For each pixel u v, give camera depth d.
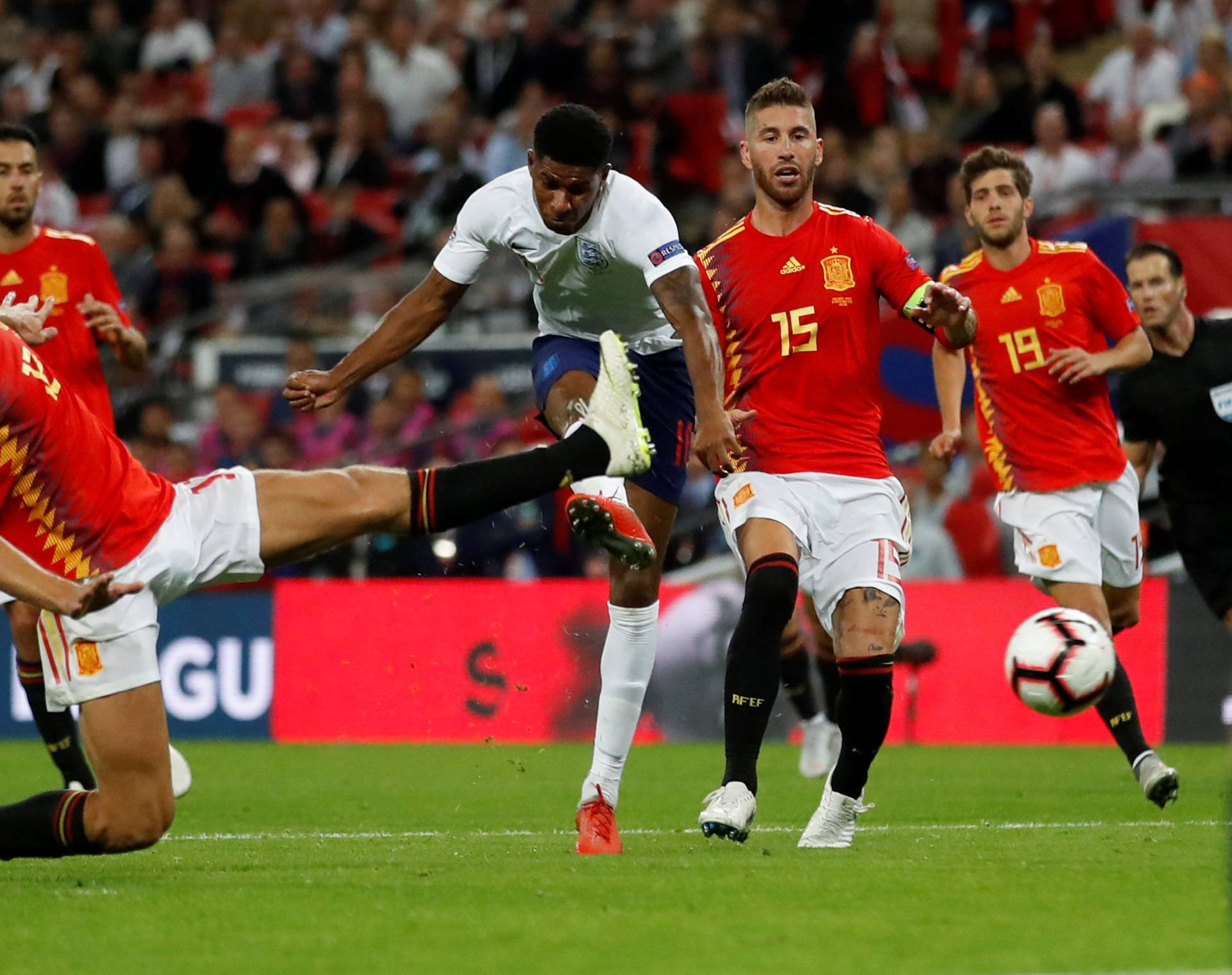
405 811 26.34
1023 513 26.36
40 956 13.13
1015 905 14.87
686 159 56.53
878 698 19.22
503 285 53.56
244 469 17.14
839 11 64.19
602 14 63.31
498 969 12.39
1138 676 38.62
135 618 16.20
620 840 20.92
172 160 62.94
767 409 19.89
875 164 55.78
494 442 46.34
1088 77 66.62
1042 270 26.12
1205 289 42.72
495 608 41.03
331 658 41.78
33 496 16.05
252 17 68.44
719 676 40.16
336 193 58.72
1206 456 26.89
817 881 16.48
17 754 38.25
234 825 24.33
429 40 69.00
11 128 25.97
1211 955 12.59
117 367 54.31
